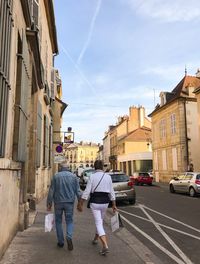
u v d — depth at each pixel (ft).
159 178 136.56
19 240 24.06
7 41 19.25
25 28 29.45
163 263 21.04
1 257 19.10
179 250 24.88
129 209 49.08
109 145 266.77
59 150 69.05
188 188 72.84
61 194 22.88
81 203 23.48
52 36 73.72
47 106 65.41
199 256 23.17
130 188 54.90
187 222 37.24
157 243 27.22
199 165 113.29
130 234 29.86
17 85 25.03
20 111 24.84
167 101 128.88
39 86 46.44
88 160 438.40
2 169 18.49
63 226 31.53
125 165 205.67
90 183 22.86
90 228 31.45
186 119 114.93
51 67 75.10
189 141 114.01
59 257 20.40
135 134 209.97
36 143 43.50
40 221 32.94
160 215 42.78
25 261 19.16
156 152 140.87
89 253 21.79
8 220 21.49
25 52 28.12
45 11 59.16
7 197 20.67
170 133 124.98
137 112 226.79
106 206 22.88
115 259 20.66
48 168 70.54
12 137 23.39
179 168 116.06
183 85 122.93
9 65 20.20
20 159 25.84
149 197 69.05
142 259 20.84
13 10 22.07
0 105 17.60
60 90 131.64
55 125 105.29
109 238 27.43
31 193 41.75
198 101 97.66
